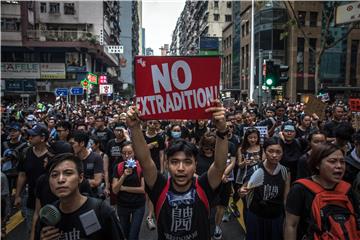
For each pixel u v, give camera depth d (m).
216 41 54.78
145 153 2.92
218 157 2.84
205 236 2.80
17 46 40.47
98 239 2.65
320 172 2.95
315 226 2.81
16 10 40.16
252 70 25.75
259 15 43.75
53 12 48.22
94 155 5.40
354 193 2.97
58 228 2.62
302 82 42.78
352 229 2.76
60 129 6.96
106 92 32.47
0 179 4.71
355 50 44.22
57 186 2.61
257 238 4.29
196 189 2.85
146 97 2.94
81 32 42.72
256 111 14.47
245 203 4.40
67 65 43.41
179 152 2.82
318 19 42.44
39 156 4.87
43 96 43.38
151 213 6.52
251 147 6.18
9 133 7.80
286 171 4.36
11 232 6.41
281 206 4.28
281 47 42.94
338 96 43.34
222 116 2.83
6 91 41.34
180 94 2.93
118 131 6.61
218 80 2.90
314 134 5.07
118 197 4.93
